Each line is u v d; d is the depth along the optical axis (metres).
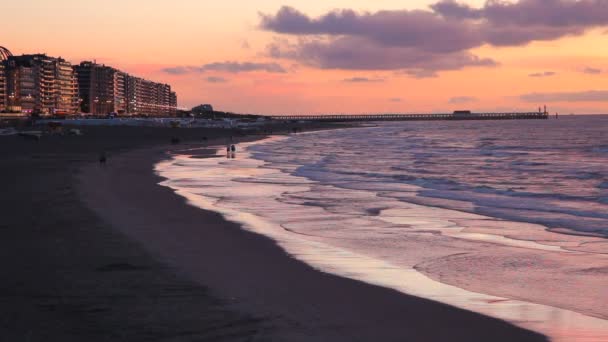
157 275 12.35
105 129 132.50
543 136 119.56
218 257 14.58
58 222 18.89
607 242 17.41
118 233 17.25
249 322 9.37
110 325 9.07
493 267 14.09
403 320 9.80
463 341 8.83
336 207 24.73
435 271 13.59
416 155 63.84
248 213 22.66
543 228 19.84
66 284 11.43
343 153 68.00
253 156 61.62
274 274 12.92
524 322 9.80
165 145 82.50
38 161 48.25
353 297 11.17
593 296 11.53
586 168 45.84
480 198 27.98
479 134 137.88
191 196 27.69
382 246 16.59
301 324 9.38
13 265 12.98
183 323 9.23
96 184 30.98
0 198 24.61
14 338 8.43
